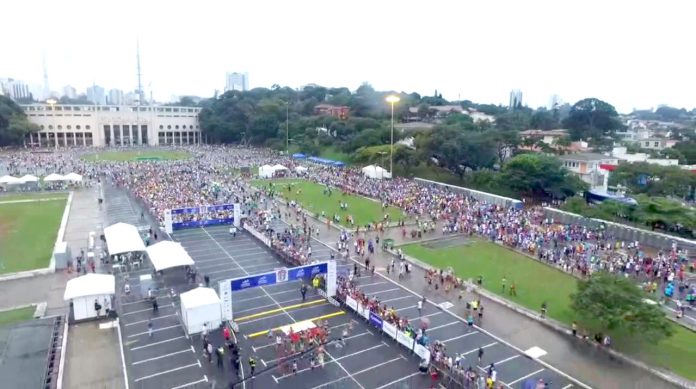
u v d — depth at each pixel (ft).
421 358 101.76
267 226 201.05
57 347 102.01
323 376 95.35
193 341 108.17
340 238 185.88
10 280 140.77
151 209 223.92
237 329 113.19
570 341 111.55
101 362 98.48
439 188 297.33
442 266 161.38
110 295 120.47
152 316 120.37
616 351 106.32
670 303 132.16
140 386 90.53
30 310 121.19
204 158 442.50
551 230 200.34
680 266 155.33
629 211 225.15
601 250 178.09
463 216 220.84
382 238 193.67
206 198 246.88
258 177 342.03
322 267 130.11
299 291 137.80
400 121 533.14
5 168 358.64
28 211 230.27
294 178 344.28
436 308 128.47
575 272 156.04
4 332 107.55
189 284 141.38
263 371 96.32
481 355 102.37
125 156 472.44
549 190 285.84
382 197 265.34
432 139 346.13
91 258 153.89
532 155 301.63
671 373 97.45
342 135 490.08
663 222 216.33
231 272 151.64
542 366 100.78
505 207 244.83
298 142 505.25
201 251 172.45
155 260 139.95
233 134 618.03
